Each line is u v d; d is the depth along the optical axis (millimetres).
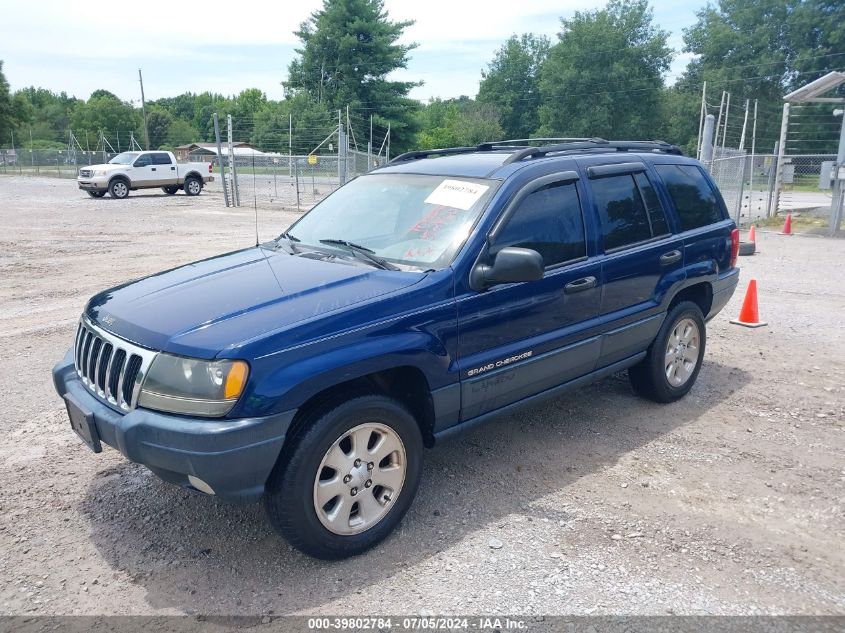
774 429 4934
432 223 4008
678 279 5090
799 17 58000
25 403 5387
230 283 3652
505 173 4133
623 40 59250
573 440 4730
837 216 16344
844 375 6090
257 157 40312
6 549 3443
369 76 57156
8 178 45094
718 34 61219
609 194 4699
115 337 3326
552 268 4188
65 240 14922
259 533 3584
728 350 6855
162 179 29156
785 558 3375
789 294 9609
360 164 27047
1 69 71500
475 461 4398
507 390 3996
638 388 5375
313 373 3057
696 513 3785
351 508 3336
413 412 3770
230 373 2930
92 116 99812
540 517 3732
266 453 2984
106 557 3385
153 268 11406
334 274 3682
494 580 3182
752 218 20094
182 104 151500
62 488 4059
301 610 2986
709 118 16609
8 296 9266
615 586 3141
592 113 60438
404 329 3430
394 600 3045
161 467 3014
